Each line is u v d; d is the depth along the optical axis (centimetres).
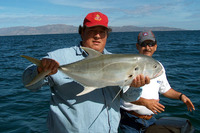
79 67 239
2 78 980
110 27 305
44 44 4084
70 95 245
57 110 248
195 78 870
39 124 486
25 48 3091
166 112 531
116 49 2406
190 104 376
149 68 252
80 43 284
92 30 263
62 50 266
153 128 341
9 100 661
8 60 1652
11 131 452
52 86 259
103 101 254
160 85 393
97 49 270
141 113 354
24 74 231
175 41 3956
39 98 675
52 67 208
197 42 3406
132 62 244
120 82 242
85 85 240
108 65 239
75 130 240
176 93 388
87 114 242
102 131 246
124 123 368
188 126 350
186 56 1611
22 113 554
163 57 1582
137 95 264
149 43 385
